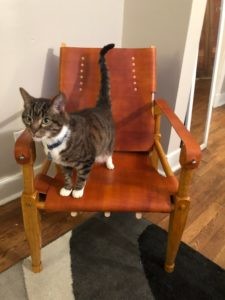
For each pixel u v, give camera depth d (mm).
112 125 1312
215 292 1213
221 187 1837
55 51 1456
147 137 1416
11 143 1507
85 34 1539
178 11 1460
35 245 1166
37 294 1163
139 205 1062
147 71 1363
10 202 1608
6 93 1377
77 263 1293
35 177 1164
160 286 1218
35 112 1000
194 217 1595
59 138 1040
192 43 1519
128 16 1669
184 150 983
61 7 1382
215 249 1414
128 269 1278
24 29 1307
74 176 1171
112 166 1291
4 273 1235
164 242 1421
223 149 2268
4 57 1300
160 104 1307
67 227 1483
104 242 1401
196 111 2076
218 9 1853
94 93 1383
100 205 1057
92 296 1165
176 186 1139
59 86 1364
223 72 2816
